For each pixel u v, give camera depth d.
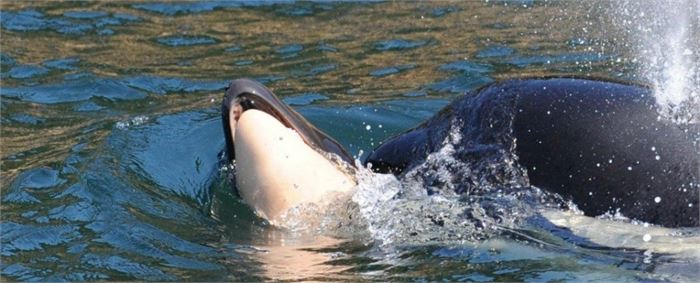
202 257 22.81
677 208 21.23
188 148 29.17
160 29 42.66
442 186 23.44
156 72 37.62
